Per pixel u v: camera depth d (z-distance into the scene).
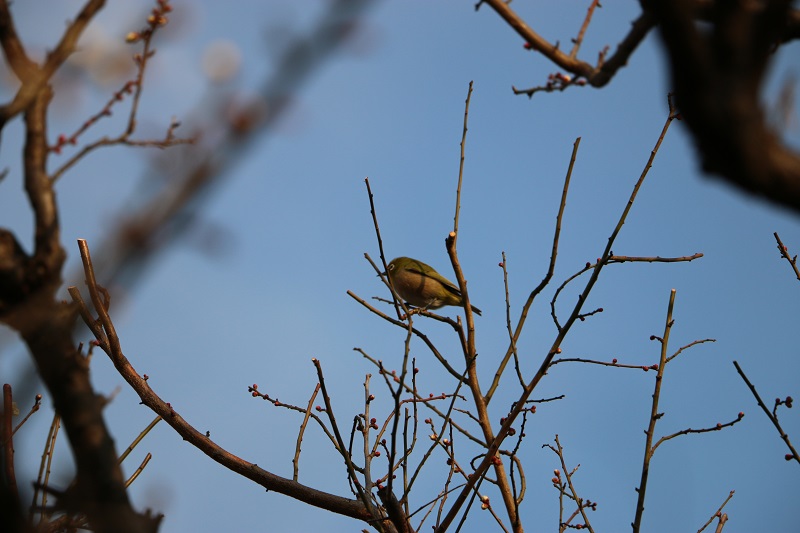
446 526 7.96
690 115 3.38
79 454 4.49
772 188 3.40
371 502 8.34
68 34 4.14
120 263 2.81
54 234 4.40
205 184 2.87
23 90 4.14
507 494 8.81
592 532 8.38
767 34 3.27
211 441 8.48
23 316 4.36
